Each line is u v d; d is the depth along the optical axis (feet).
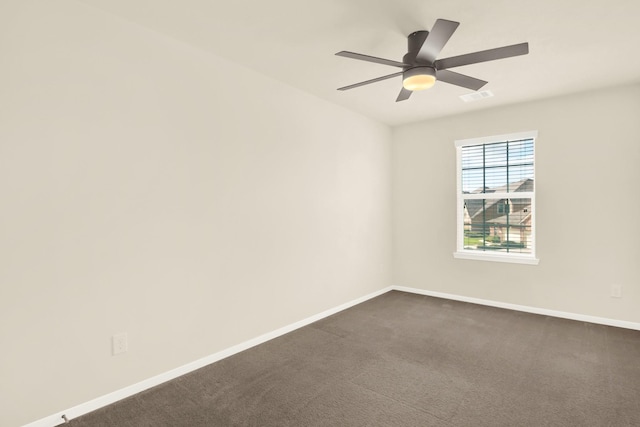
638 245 11.58
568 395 7.72
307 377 8.60
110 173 7.45
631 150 11.60
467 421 6.83
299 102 11.94
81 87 7.03
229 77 9.77
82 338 7.11
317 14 7.43
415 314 13.41
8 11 6.17
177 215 8.63
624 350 10.02
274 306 11.18
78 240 7.02
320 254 12.91
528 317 12.96
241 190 10.12
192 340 8.98
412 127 16.31
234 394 7.85
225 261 9.73
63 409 6.88
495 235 14.64
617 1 6.91
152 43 8.11
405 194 16.61
